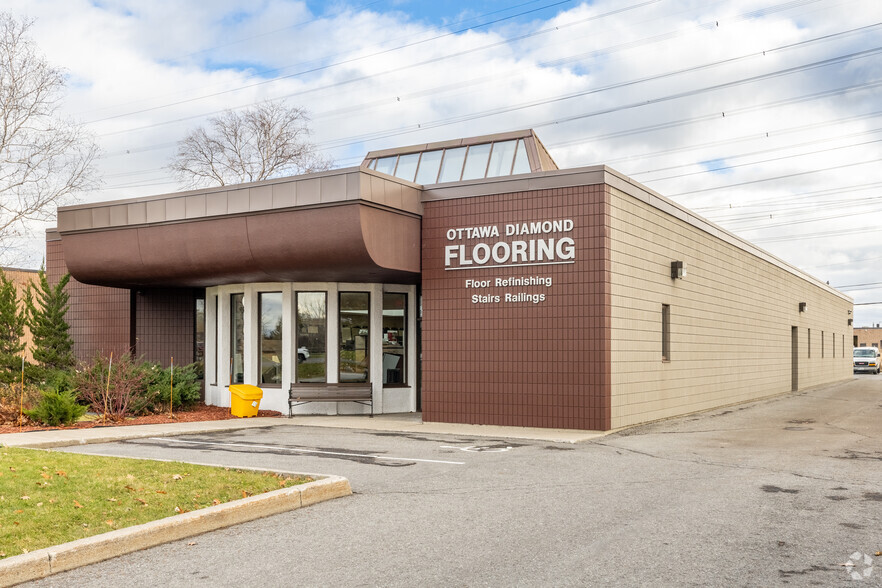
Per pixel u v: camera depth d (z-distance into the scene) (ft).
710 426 54.08
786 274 104.37
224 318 65.26
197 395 63.93
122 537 20.54
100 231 60.54
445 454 39.24
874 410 69.82
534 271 51.93
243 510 24.18
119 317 72.02
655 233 59.16
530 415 51.70
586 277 50.24
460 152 66.33
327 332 61.11
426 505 26.66
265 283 62.59
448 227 54.95
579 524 23.86
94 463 32.01
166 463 32.19
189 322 72.13
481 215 53.88
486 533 22.72
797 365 108.58
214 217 55.01
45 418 49.73
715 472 33.86
